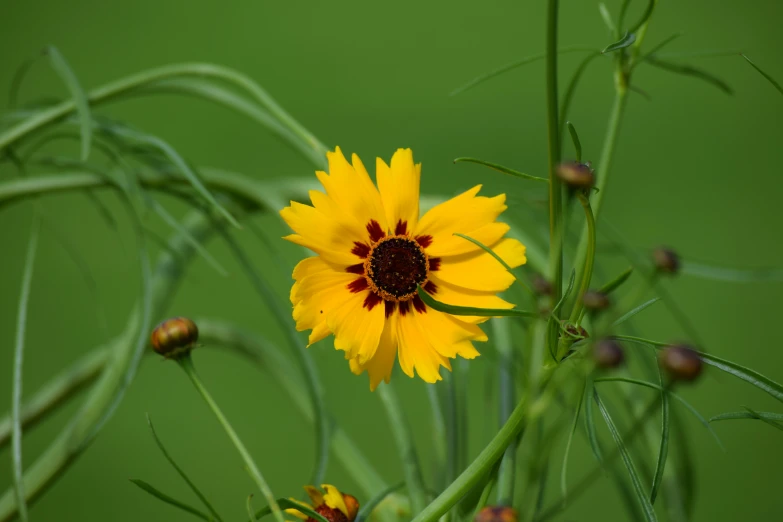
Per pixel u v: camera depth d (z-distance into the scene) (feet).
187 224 1.56
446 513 1.19
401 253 1.21
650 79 3.89
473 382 2.43
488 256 1.21
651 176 3.72
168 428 2.84
